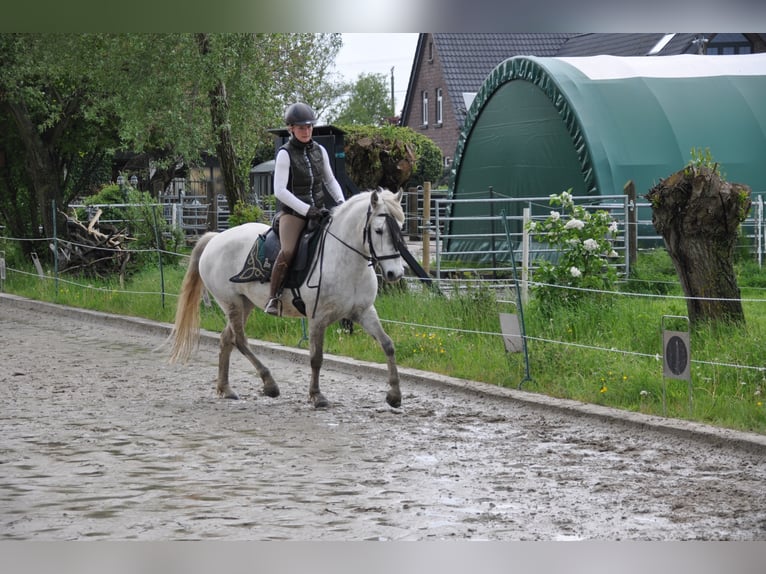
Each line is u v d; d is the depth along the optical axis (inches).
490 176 1187.3
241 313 502.9
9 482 343.0
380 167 778.8
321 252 465.7
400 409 464.4
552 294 598.2
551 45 2642.7
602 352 500.4
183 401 493.7
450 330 588.1
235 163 986.7
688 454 374.0
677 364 411.8
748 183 1101.7
